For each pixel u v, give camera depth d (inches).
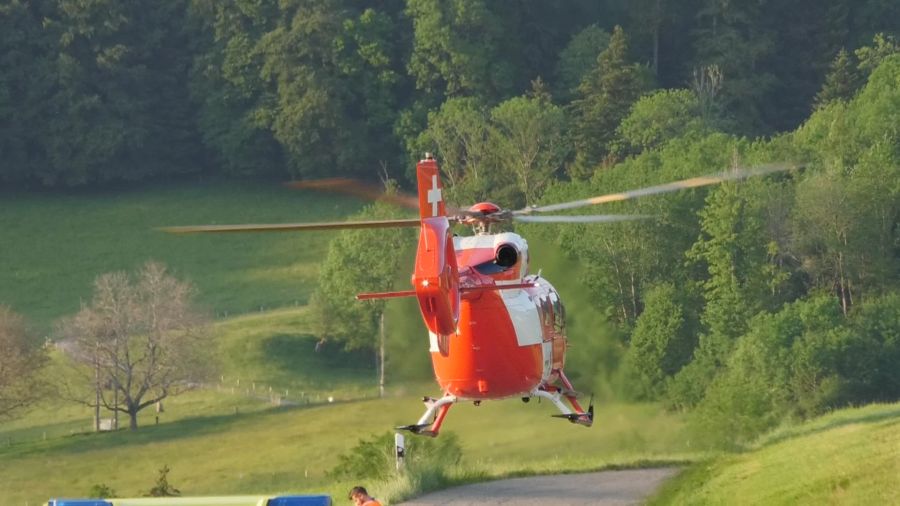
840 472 3484.3
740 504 3577.8
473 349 4303.6
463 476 4869.6
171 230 3814.0
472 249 4375.0
